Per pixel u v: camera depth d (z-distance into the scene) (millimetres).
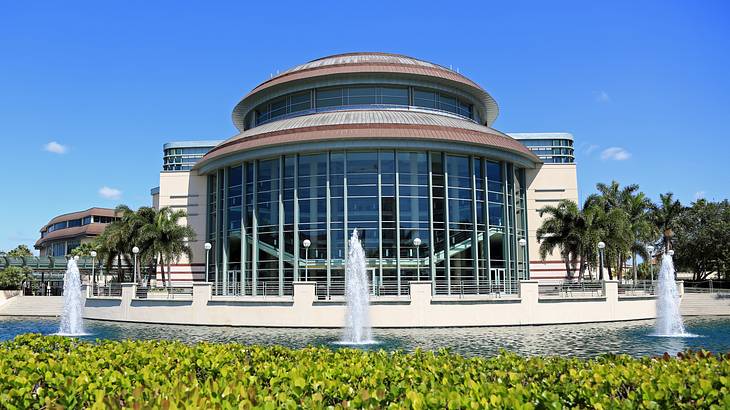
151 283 58281
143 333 32719
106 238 56031
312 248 45344
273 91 53531
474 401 7352
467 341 27906
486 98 56125
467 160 48219
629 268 83125
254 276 46875
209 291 37219
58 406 7383
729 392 7930
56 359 11734
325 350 12359
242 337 30141
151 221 55906
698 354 10812
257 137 47750
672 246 71625
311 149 45750
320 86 51375
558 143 96688
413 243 45000
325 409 7457
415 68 51375
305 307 35000
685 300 47594
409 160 46344
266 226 47469
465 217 47250
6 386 8805
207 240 55938
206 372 10594
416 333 31703
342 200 45562
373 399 7574
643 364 10445
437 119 49438
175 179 60750
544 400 7750
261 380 9484
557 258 58062
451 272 45875
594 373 9125
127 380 8938
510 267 50031
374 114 48500
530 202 59125
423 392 8242
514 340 28188
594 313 37125
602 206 53062
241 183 50188
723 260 68062
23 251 126812
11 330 36125
